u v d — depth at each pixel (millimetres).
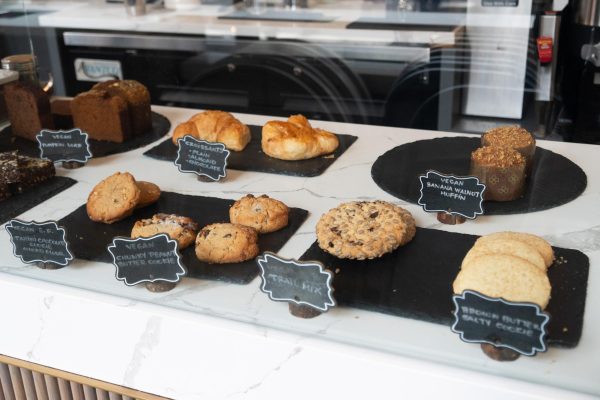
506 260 1070
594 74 2148
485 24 2322
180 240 1272
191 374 1173
